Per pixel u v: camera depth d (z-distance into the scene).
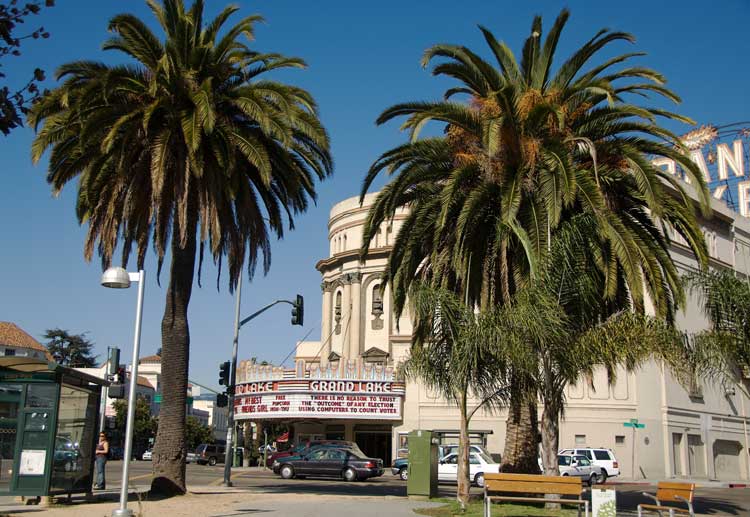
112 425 31.70
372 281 57.66
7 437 18.48
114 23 20.61
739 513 22.25
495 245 20.61
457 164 21.59
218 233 21.34
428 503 20.03
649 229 22.77
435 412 46.66
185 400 21.94
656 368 44.75
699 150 64.31
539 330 16.30
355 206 60.59
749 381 20.16
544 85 22.06
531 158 19.84
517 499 14.40
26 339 85.00
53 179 22.23
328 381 48.19
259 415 50.03
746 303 19.91
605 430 43.78
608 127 21.23
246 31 22.41
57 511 16.56
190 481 33.06
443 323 17.30
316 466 35.72
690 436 46.44
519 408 21.62
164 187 21.73
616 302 21.92
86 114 20.72
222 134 21.36
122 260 22.36
